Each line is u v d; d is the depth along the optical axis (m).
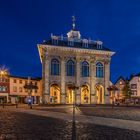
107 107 62.91
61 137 14.83
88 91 85.81
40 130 17.92
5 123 22.78
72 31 91.81
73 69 84.44
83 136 15.16
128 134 16.08
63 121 25.00
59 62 82.81
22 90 95.50
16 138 14.53
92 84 85.38
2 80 89.81
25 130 17.92
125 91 101.69
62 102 82.31
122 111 44.31
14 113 37.84
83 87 85.62
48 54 81.69
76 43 86.25
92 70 85.81
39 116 31.78
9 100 91.19
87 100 85.62
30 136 15.24
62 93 82.56
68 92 84.00
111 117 30.06
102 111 43.94
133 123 22.72
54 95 83.81
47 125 21.27
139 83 101.69
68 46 83.25
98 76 86.50
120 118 28.66
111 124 21.89
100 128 19.06
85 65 85.50
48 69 81.44
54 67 82.38
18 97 93.88
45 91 80.88
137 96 101.44
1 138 14.50
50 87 82.00
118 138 14.53
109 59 87.62
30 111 43.28
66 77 83.38
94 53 86.19
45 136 15.22
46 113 37.72
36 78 100.56
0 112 40.34
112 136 15.24
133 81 103.75
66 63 83.62
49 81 81.50
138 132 17.03
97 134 16.00
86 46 86.56
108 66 87.38
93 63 86.00
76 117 29.91
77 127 19.69
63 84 82.81
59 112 40.22
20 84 95.25
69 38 85.44
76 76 84.00
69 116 31.64
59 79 82.56
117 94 109.00
